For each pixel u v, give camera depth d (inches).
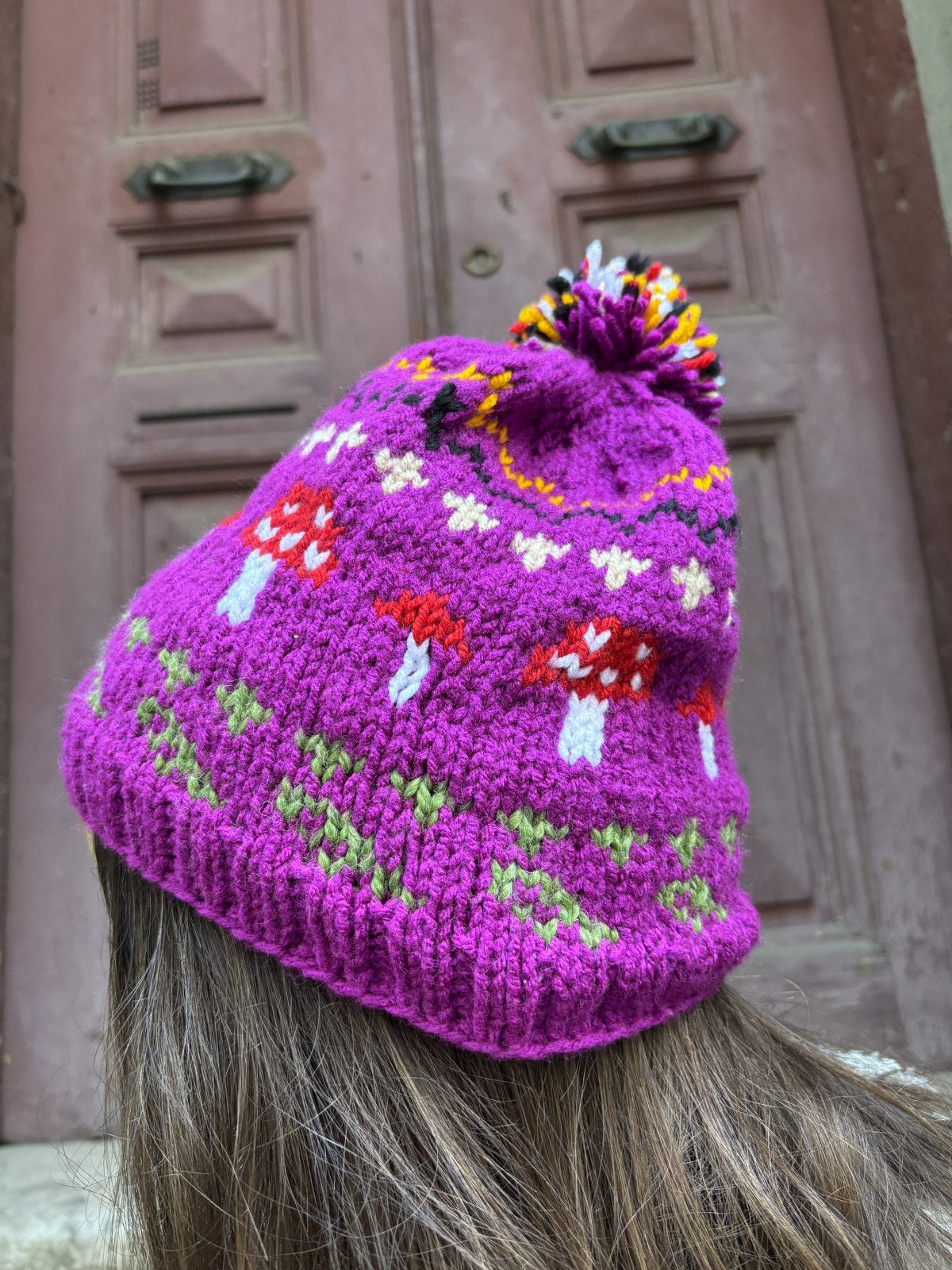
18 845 41.6
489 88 45.8
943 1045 39.8
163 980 18.8
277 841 16.4
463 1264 16.4
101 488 44.0
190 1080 18.1
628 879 17.1
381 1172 16.8
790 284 44.7
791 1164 18.4
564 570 17.5
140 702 17.9
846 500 43.4
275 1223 17.2
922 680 42.1
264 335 45.0
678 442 19.9
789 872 41.2
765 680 42.5
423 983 16.0
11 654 42.8
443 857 16.2
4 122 45.6
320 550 17.6
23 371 44.7
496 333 44.4
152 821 17.2
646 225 45.6
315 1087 17.5
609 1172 17.3
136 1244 19.8
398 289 44.6
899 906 40.9
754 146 45.4
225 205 45.5
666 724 18.6
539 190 45.3
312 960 16.6
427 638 16.9
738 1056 19.6
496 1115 17.4
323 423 20.2
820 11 46.3
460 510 17.7
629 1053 18.0
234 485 44.3
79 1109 39.8
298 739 16.7
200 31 46.3
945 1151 20.6
